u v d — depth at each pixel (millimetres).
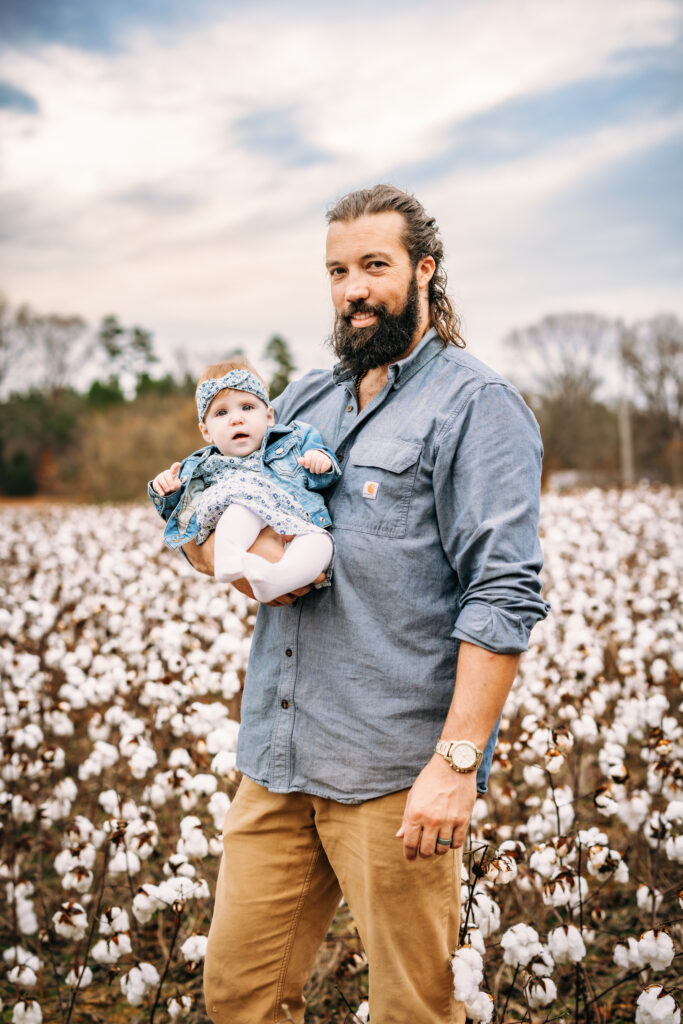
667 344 34031
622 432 33406
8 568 7789
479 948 2104
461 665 1832
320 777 1992
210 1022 2795
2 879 3311
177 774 2961
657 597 5375
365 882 1949
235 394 2258
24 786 3861
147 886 2580
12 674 4031
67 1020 2611
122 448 28797
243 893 2104
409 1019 1938
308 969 2191
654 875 3010
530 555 1872
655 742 2875
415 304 2045
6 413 40875
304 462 2092
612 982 2855
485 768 2086
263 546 2086
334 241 2043
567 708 3357
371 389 2168
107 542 8867
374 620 1969
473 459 1906
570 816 3098
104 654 4797
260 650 2170
